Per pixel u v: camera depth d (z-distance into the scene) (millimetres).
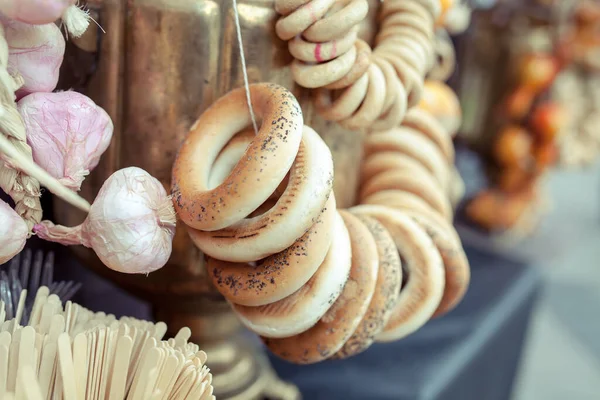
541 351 2092
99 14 592
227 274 593
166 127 608
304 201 548
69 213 656
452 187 1097
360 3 584
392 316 666
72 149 528
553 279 2549
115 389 532
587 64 1691
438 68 897
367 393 843
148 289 666
